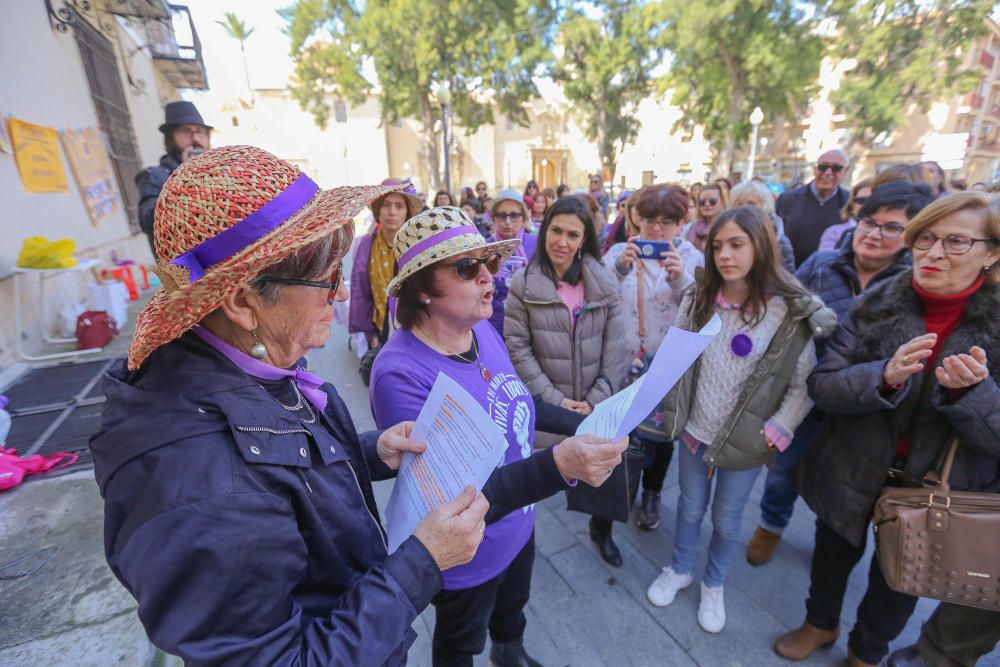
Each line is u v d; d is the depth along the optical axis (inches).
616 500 73.7
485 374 52.0
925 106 797.9
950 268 49.7
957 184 186.4
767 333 66.3
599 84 912.9
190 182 25.1
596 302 82.1
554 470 38.4
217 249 25.0
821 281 91.8
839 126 1054.4
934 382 52.7
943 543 50.7
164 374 25.8
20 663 58.9
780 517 85.2
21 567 73.2
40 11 183.2
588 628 75.4
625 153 1199.6
